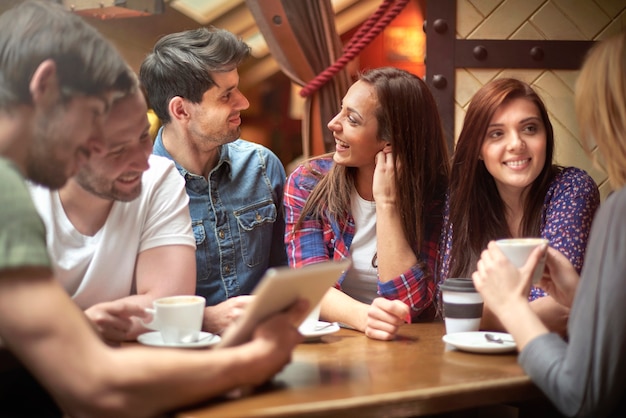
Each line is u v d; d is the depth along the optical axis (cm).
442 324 218
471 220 225
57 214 196
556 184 223
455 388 151
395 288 223
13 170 139
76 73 146
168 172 215
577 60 321
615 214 156
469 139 221
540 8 320
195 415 136
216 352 143
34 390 181
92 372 134
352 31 590
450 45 322
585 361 152
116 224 201
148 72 249
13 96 143
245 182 261
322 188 237
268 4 362
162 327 179
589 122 170
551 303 200
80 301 201
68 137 147
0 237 133
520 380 158
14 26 146
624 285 152
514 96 216
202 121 244
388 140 226
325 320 220
